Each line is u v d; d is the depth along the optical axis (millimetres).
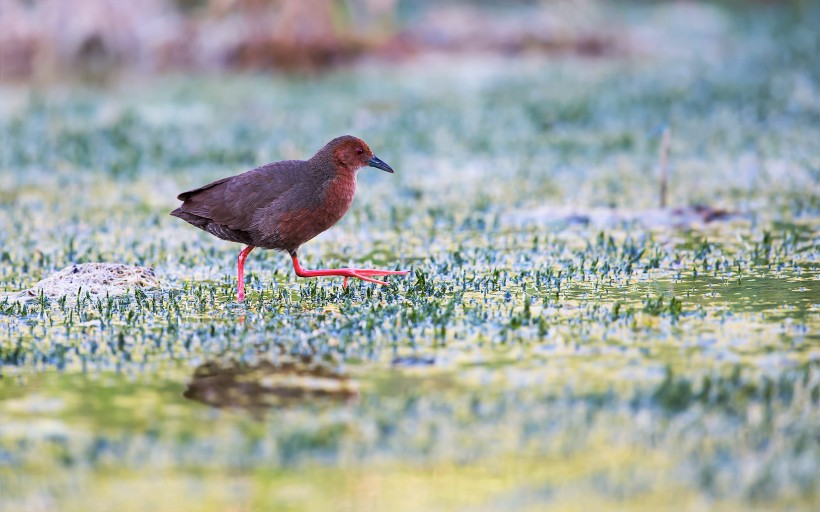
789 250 14461
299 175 12367
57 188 20750
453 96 30797
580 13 41781
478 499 7375
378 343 10453
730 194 18797
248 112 28953
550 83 32781
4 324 11414
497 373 9492
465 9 43156
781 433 8164
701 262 13922
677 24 44656
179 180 21203
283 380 9453
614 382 9203
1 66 36875
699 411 8547
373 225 17047
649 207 17812
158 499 7441
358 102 30203
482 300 12070
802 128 25094
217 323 11320
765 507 7191
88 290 12812
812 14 46406
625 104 28562
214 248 15633
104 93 33031
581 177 20688
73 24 37344
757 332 10570
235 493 7508
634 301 11906
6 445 8211
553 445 8078
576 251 14703
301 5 36781
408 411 8656
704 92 29891
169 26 38281
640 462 7805
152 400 9039
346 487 7574
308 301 12320
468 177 21000
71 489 7578
